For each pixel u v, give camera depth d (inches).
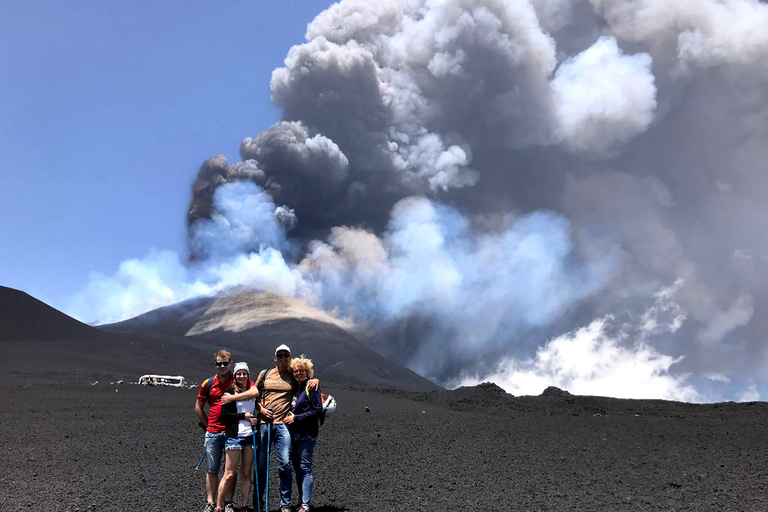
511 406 1924.2
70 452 757.9
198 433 978.1
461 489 565.3
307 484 431.2
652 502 517.3
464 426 1247.5
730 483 620.1
